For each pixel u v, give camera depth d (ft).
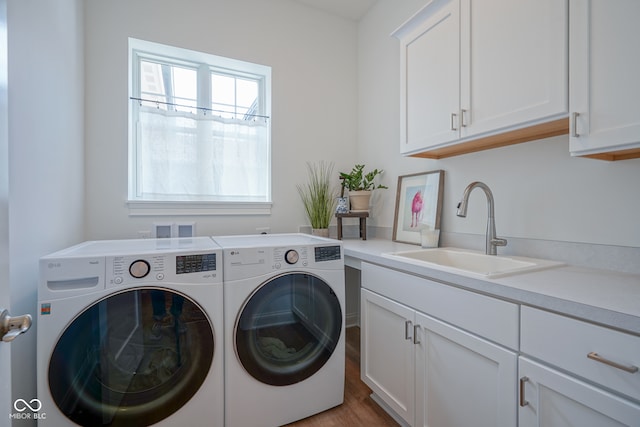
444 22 5.03
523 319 3.02
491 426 3.33
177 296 4.12
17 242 3.51
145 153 6.82
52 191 4.47
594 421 2.50
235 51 7.48
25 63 3.65
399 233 7.27
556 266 4.09
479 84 4.47
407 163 7.32
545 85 3.64
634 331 2.28
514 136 4.54
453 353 3.79
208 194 7.40
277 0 8.02
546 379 2.80
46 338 3.51
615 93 3.03
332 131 8.77
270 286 4.70
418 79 5.60
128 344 3.90
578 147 3.32
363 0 8.21
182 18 6.94
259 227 7.82
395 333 4.77
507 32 4.07
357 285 9.16
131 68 6.89
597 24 3.16
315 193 8.28
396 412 4.81
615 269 3.85
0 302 1.93
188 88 7.56
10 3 3.31
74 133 5.44
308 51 8.43
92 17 6.15
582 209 4.17
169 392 4.06
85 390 3.67
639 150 3.15
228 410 4.41
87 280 3.75
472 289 3.58
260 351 4.64
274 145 8.00
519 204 4.93
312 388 5.00
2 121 1.97
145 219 6.64
